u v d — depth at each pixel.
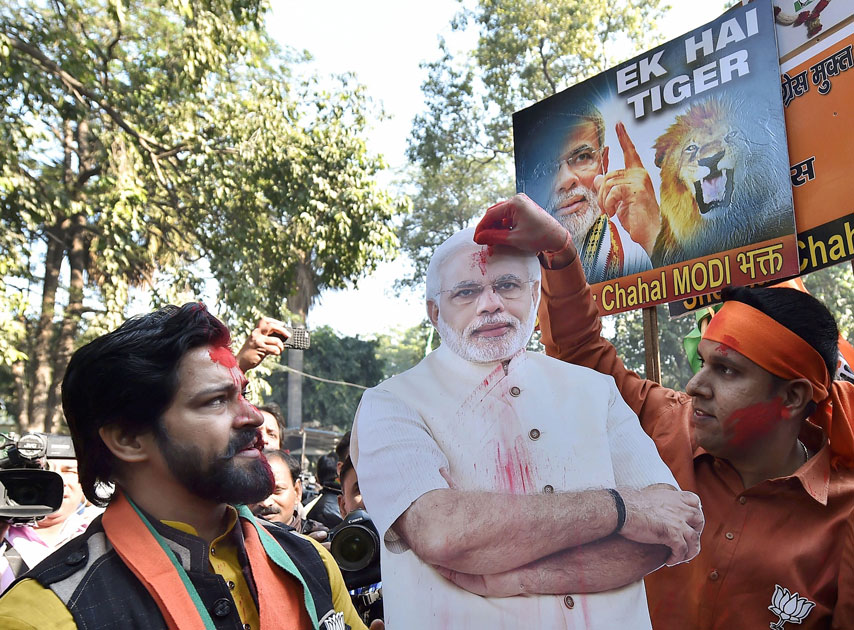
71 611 1.15
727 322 1.71
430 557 1.37
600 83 2.23
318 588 1.37
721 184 2.04
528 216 1.52
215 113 9.77
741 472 1.77
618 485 1.47
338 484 3.54
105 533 1.26
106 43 10.60
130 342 1.26
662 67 2.15
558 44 14.00
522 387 1.47
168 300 9.56
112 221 8.76
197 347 1.30
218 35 9.07
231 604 1.25
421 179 16.95
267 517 2.67
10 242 8.60
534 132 2.32
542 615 1.36
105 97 9.52
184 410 1.26
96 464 1.31
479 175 16.84
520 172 2.33
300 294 10.38
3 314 8.23
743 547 1.71
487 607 1.36
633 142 2.18
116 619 1.16
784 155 1.95
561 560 1.38
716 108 2.06
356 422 1.49
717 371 1.72
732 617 1.69
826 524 1.68
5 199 8.60
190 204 10.04
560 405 1.47
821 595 1.65
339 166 9.31
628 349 9.24
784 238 1.94
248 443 1.31
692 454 1.83
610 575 1.39
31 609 1.14
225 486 1.26
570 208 2.26
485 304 1.49
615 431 1.51
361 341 20.41
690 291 2.07
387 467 1.42
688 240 2.08
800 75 2.08
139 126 9.70
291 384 17.55
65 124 12.16
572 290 1.80
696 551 1.48
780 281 1.96
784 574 1.66
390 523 1.40
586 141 2.24
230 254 9.30
